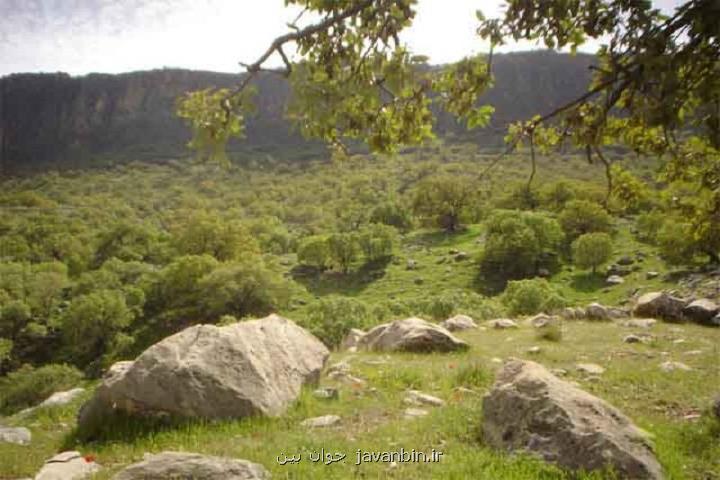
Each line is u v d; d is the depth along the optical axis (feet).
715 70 8.76
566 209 272.92
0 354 189.98
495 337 59.11
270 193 613.52
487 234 264.52
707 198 17.92
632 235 260.83
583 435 21.09
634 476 19.52
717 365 41.78
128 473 18.45
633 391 34.55
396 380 38.55
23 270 258.57
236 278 227.40
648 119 9.05
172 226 423.64
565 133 13.23
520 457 21.84
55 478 21.84
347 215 406.41
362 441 25.11
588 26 10.38
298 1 10.30
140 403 28.84
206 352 30.83
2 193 634.84
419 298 199.00
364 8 10.04
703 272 186.80
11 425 33.94
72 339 206.39
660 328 60.95
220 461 19.13
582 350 49.37
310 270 291.38
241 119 9.78
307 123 10.47
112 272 266.77
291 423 28.71
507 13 11.05
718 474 20.72
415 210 342.44
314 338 40.55
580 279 221.66
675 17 9.13
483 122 12.48
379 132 12.01
